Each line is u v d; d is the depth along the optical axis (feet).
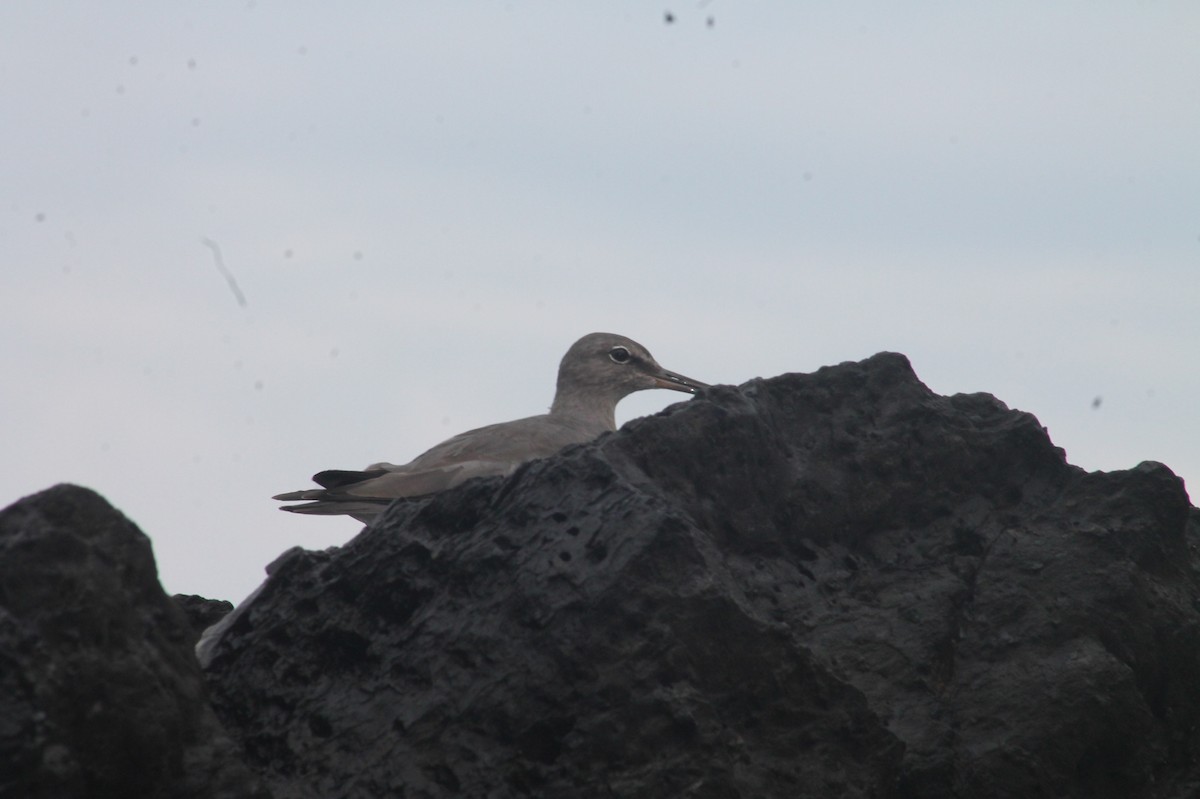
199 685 34.55
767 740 38.99
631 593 38.68
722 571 40.45
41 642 31.19
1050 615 47.26
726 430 47.37
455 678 39.32
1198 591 50.08
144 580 34.22
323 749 39.19
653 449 46.01
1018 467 51.83
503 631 39.50
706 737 37.35
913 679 45.70
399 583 42.11
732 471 47.44
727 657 39.01
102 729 31.71
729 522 47.19
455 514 43.68
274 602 42.83
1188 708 47.75
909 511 50.67
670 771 37.01
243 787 33.40
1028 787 43.91
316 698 40.65
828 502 49.29
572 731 37.55
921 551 49.93
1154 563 49.26
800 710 39.47
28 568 32.01
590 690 37.86
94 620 32.22
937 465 51.08
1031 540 49.55
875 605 47.83
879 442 50.80
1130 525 49.34
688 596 38.86
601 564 39.45
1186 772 46.83
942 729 44.42
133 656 32.73
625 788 36.78
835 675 40.14
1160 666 47.60
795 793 38.37
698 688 38.42
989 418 53.01
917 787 43.27
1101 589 47.67
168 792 32.76
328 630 41.81
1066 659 46.03
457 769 37.81
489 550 41.22
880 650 46.32
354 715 39.73
